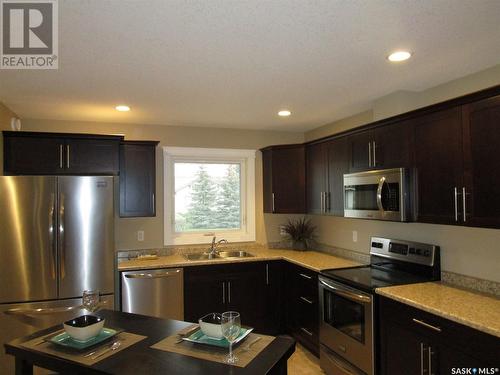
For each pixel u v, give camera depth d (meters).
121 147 3.72
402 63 2.32
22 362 1.66
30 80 2.55
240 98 3.08
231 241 4.42
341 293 2.75
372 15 1.71
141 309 3.41
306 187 4.12
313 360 3.31
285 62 2.28
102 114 3.61
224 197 4.49
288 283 3.81
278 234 4.62
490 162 1.99
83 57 2.16
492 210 1.98
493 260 2.34
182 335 1.71
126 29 1.81
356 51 2.12
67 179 3.16
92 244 3.20
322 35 1.91
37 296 3.05
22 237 3.04
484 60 2.28
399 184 2.57
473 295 2.29
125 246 4.00
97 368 1.39
